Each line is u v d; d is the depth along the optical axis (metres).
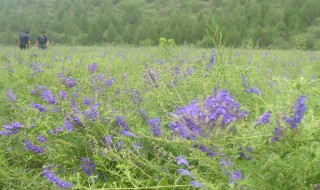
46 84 6.05
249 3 61.88
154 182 2.93
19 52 11.99
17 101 4.61
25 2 95.50
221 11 73.06
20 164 3.55
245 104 3.82
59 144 3.35
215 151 2.30
